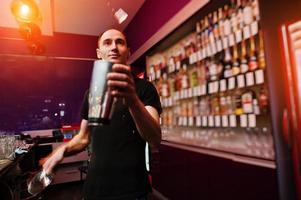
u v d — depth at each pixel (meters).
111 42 1.10
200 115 2.52
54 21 4.03
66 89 5.11
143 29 3.61
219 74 2.23
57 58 4.49
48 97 4.98
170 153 2.89
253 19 1.82
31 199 2.27
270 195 1.58
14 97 4.73
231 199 1.93
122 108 1.00
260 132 1.85
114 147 0.99
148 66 3.63
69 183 4.34
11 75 4.57
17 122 4.75
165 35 2.79
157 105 1.03
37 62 4.43
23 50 4.24
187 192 2.55
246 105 1.93
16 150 2.34
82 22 4.11
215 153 2.13
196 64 2.58
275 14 1.52
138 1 3.54
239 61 2.02
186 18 2.37
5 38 4.14
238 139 2.06
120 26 4.39
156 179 3.24
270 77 1.52
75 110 5.18
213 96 2.35
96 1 3.44
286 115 1.45
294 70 1.43
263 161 1.66
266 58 1.53
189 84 2.72
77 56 4.61
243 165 1.82
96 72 0.60
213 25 2.25
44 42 4.43
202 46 2.41
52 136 4.57
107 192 0.95
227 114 2.15
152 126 0.80
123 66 0.57
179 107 2.91
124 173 0.96
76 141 1.16
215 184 2.11
